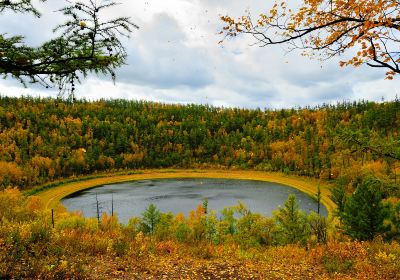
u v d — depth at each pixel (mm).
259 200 95750
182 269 11336
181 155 191875
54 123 199000
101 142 189875
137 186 130125
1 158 142000
